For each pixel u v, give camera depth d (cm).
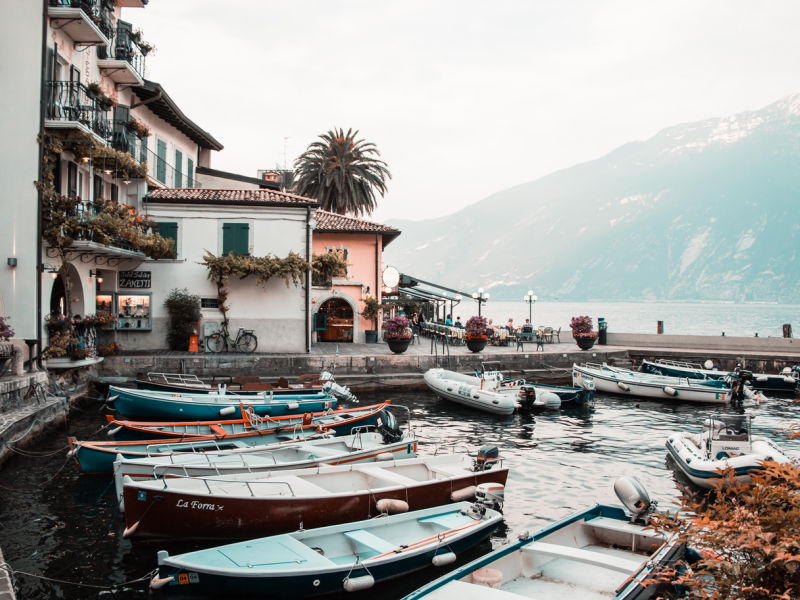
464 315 16400
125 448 1302
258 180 3891
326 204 4919
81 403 2011
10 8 1881
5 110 1870
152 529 980
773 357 3203
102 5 2223
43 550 983
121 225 2130
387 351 2964
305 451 1347
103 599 845
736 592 435
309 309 2761
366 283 3494
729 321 16875
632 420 2234
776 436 1991
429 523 1034
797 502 448
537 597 766
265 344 2738
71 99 2006
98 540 1024
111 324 2478
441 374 2497
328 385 2041
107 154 2130
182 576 803
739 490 489
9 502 1184
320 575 818
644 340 3744
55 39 1994
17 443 1388
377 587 891
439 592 696
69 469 1377
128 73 2486
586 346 3409
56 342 1912
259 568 799
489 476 1232
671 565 745
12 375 1662
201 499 975
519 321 12406
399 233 3534
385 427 1543
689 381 2717
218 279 2700
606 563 770
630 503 918
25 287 1855
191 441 1405
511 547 807
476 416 2234
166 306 2675
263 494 1037
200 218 2717
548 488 1386
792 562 411
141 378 2072
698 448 1505
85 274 2277
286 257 2745
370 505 1068
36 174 1880
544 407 2427
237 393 1894
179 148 3512
